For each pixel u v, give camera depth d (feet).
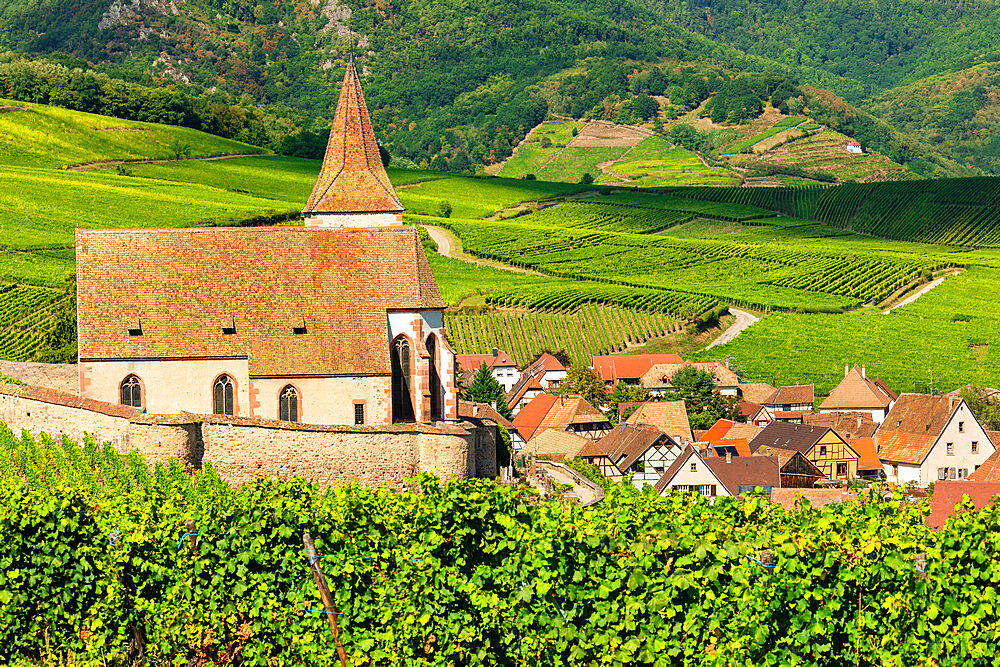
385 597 92.48
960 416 347.97
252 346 209.67
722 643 87.40
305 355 210.59
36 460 179.52
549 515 94.22
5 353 371.15
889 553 85.56
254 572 94.68
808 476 326.24
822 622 86.12
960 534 87.35
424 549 91.71
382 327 215.10
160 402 208.13
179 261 214.48
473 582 90.84
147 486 165.99
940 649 85.92
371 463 191.62
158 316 210.18
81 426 181.47
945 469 345.10
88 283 211.00
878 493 95.30
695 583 86.17
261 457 183.32
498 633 91.35
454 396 221.05
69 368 235.81
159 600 95.66
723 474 297.33
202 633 96.63
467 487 94.73
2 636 94.22
